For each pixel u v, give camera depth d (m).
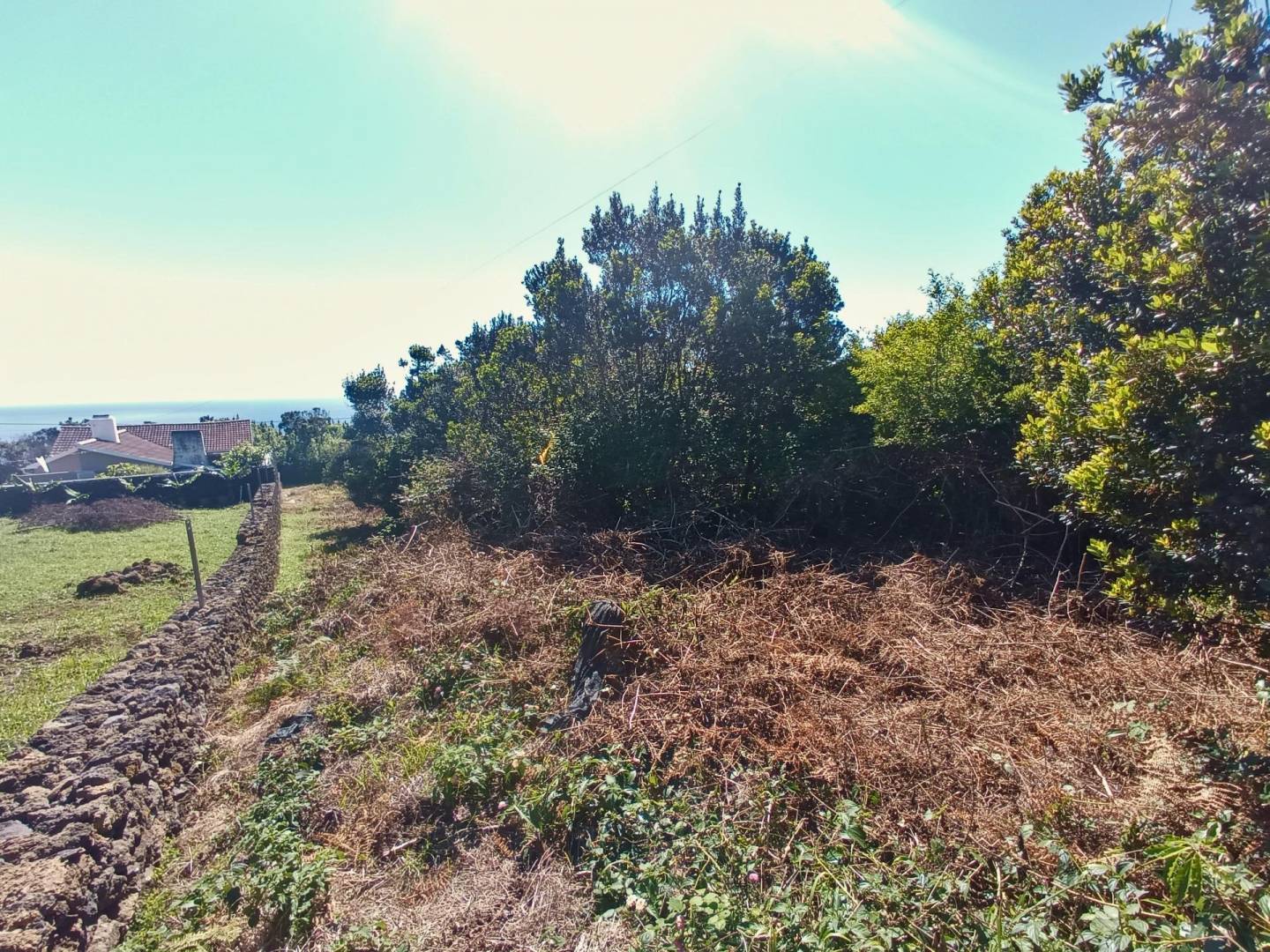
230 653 6.78
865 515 8.29
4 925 2.73
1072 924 2.49
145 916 3.39
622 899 3.11
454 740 4.58
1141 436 2.83
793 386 8.80
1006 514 6.92
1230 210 2.71
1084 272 4.61
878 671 4.71
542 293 10.12
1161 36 3.25
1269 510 2.49
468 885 3.35
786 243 10.12
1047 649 4.57
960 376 7.18
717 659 4.80
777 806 3.44
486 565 7.85
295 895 3.13
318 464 25.75
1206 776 2.96
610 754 3.99
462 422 12.75
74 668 6.84
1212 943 2.06
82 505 18.39
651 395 8.97
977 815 3.13
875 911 2.65
